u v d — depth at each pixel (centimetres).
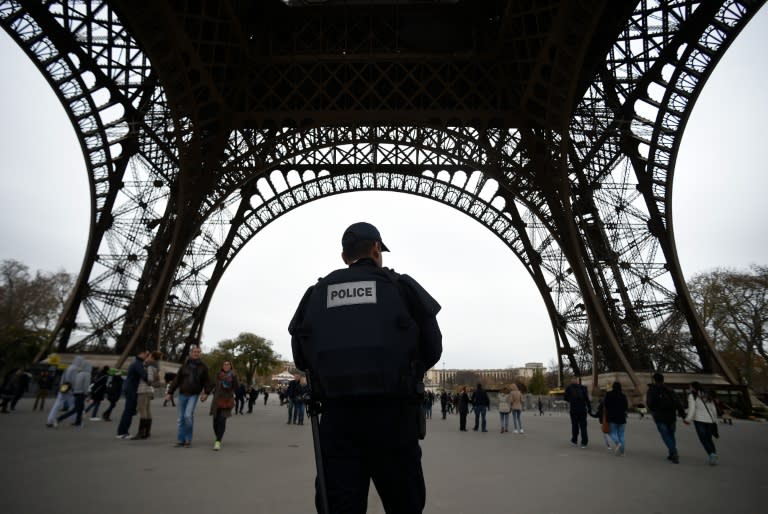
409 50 4491
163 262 4697
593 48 4006
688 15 3656
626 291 4772
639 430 3572
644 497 1183
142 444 1959
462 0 4319
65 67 3928
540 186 4381
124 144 4756
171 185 4781
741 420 4831
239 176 4531
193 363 1997
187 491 1123
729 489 1302
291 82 4519
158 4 2980
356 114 4247
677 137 4172
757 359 10438
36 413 3322
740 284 8794
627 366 4556
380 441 405
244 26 4188
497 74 4375
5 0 3503
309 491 1160
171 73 3478
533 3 3403
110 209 4784
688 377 4809
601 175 4666
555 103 3675
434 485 1301
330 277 448
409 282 445
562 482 1377
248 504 1013
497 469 1608
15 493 1039
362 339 405
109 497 1038
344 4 4312
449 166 5881
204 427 3044
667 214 4506
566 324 5812
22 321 10438
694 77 3888
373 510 1035
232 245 5875
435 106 4356
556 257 5909
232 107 4234
